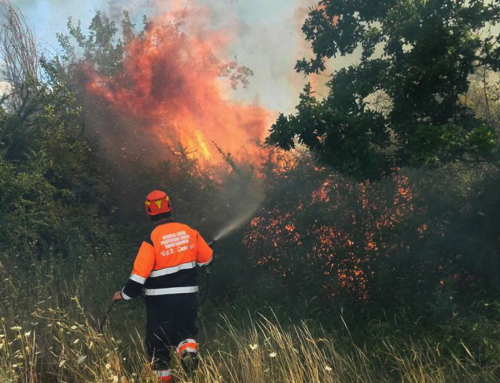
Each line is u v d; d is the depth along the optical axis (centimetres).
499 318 505
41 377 459
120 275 688
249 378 413
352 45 640
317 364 414
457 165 629
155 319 441
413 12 552
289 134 564
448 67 518
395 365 462
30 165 828
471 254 614
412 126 538
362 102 572
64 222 813
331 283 633
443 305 527
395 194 658
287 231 700
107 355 420
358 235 648
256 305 627
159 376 432
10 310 528
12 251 741
